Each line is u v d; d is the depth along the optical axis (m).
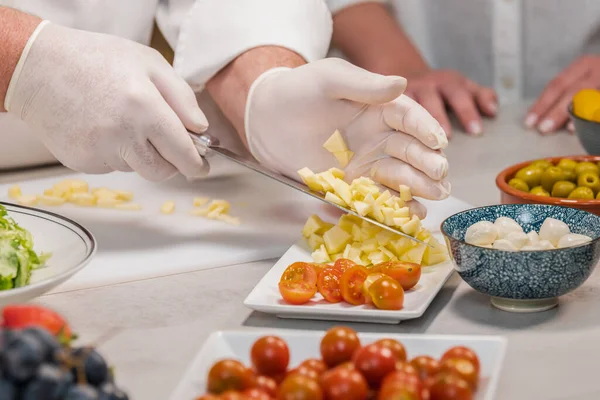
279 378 1.02
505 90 2.90
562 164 1.62
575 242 1.28
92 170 1.71
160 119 1.60
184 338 1.24
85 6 1.97
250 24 1.89
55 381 0.79
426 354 1.10
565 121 2.32
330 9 2.62
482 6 2.83
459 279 1.44
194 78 1.94
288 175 1.80
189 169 1.64
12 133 2.02
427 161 1.49
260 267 1.52
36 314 0.90
